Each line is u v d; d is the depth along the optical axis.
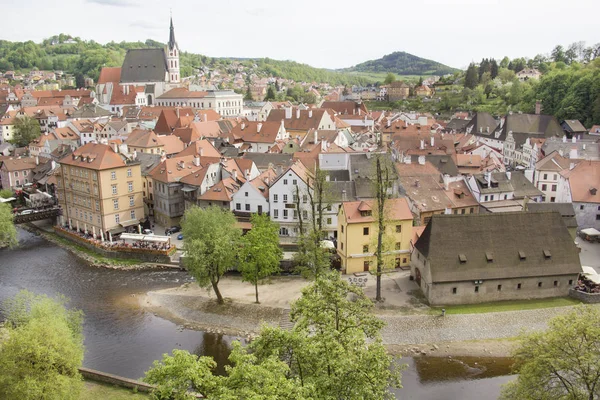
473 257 76.25
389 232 87.50
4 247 116.25
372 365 39.38
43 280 96.19
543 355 44.25
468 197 108.56
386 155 116.12
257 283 87.69
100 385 58.50
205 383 38.44
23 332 50.03
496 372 62.44
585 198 108.38
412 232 89.19
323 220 99.88
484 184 108.25
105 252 107.75
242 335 72.88
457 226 77.94
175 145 161.25
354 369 38.19
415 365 64.12
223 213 91.12
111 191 112.81
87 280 95.88
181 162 123.44
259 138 180.00
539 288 77.25
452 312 73.81
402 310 74.56
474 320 71.75
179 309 81.44
